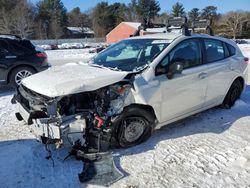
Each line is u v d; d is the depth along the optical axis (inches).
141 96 176.4
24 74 340.5
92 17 3700.8
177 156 173.0
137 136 183.2
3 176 153.3
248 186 145.7
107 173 153.1
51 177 152.4
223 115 240.4
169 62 192.7
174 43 198.7
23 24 2613.2
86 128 163.5
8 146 185.2
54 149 178.5
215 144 188.9
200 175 154.7
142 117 181.0
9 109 264.7
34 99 167.6
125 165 162.9
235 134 204.5
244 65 260.1
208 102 225.8
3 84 335.0
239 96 267.1
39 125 160.4
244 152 178.2
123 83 174.6
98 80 165.8
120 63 197.2
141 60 194.1
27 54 338.6
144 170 158.4
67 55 982.4
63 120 159.6
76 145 161.6
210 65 221.3
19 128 215.5
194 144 188.5
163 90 186.9
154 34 226.2
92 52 1098.7
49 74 185.0
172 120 201.5
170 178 151.7
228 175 154.8
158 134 202.5
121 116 171.3
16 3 2844.5
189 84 202.8
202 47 219.1
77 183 147.4
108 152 165.5
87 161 159.5
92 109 167.6
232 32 2989.7
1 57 326.3
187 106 207.0
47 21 3297.2
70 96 163.3
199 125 219.3
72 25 3890.3
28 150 179.3
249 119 233.0
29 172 156.6
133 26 2351.1
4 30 2529.5
